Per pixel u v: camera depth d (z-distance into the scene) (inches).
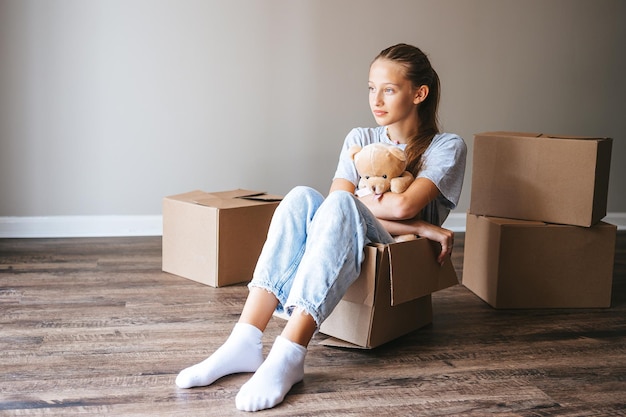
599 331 88.6
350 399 66.7
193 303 95.0
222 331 84.2
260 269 71.1
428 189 79.9
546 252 96.0
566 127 153.0
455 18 145.0
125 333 82.5
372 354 78.5
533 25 148.3
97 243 130.9
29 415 61.4
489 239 98.3
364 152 79.5
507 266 95.6
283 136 142.2
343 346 77.8
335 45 141.1
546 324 90.7
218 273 102.4
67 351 76.3
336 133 144.0
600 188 96.5
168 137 138.3
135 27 133.7
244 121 140.4
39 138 133.9
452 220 152.2
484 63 147.6
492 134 100.4
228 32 137.0
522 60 148.9
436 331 87.0
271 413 63.3
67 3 130.6
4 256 119.1
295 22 139.0
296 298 67.2
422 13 143.6
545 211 96.0
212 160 140.6
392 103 81.1
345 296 76.6
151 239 135.6
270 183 143.3
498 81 148.7
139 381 69.0
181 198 108.9
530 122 151.5
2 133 132.4
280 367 65.9
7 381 68.1
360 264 71.6
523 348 81.8
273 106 140.9
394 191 78.7
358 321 77.5
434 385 70.5
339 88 142.6
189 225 105.7
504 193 98.0
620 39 152.2
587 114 153.3
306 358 76.7
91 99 134.3
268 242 72.1
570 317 94.0
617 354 80.7
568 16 149.4
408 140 84.7
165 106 137.1
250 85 139.4
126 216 138.9
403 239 79.4
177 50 135.8
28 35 130.3
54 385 67.6
